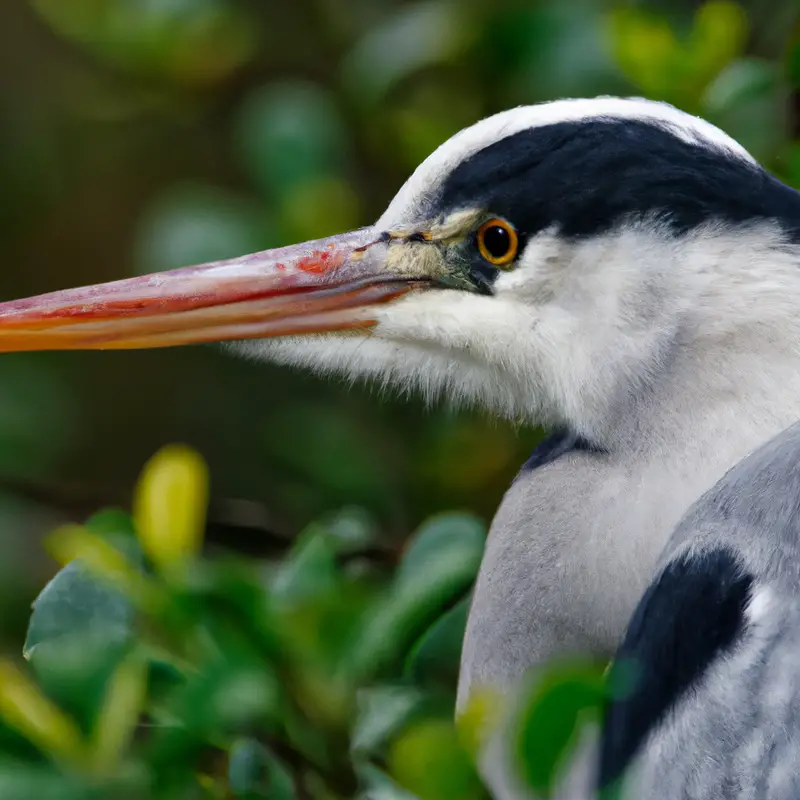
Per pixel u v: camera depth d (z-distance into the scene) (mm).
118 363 12359
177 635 6535
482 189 6734
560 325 6598
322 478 10352
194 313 7250
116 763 6199
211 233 10023
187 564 6637
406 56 9852
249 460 11922
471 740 5379
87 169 12766
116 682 6254
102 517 7199
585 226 6477
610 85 9547
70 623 6434
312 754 6395
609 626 6340
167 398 12305
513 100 9891
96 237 12883
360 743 6242
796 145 7727
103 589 6469
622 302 6441
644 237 6391
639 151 6410
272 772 6023
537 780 4801
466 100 10047
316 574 6805
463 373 7047
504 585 6559
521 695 5320
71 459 12133
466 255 6855
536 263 6617
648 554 6285
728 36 8656
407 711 6301
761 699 5324
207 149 12727
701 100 8469
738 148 6473
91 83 12414
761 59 9109
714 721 5406
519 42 9695
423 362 7125
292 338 7258
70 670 6207
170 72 10984
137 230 12805
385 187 10555
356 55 10062
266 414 11977
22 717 6230
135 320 7250
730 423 6309
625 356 6469
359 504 10312
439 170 6922
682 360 6383
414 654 6547
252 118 10133
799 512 5578
